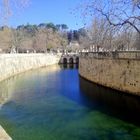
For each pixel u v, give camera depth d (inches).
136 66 1435.8
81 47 5531.5
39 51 6077.8
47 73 3240.7
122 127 1025.5
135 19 1015.0
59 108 1337.4
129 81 1508.4
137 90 1441.9
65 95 1678.2
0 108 1359.5
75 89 1893.5
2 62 2438.5
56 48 6491.1
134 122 1082.7
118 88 1635.1
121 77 1592.0
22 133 978.1
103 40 1230.9
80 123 1087.0
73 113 1237.7
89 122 1096.2
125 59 1535.4
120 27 1046.4
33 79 2578.7
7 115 1224.8
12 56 2910.9
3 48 4207.7
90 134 960.9
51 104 1430.9
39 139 916.0
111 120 1114.7
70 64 5329.7
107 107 1328.7
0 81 2251.5
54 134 964.6
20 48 5442.9
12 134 968.3
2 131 653.3
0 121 1133.1
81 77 2573.8
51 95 1691.7
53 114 1228.5
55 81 2407.7
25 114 1238.9
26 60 3641.7
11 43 4409.5
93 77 2094.0
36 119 1155.3
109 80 1761.8
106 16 1042.7
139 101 1417.3
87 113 1229.7
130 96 1505.9
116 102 1425.9
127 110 1261.1
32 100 1549.0
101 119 1131.9
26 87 2043.6
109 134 957.2
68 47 6786.4
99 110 1274.6
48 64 4913.9
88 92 1753.2
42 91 1849.2
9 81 2404.0
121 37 1194.0
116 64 1647.4
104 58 1824.6
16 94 1742.1
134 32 1125.7
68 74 3080.7
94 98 1551.4
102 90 1798.7
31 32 6752.0
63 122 1103.6
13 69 2893.7
